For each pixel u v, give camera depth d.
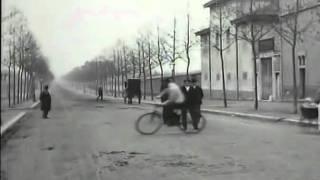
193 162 10.85
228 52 51.97
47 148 13.78
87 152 12.77
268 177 8.93
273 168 9.91
